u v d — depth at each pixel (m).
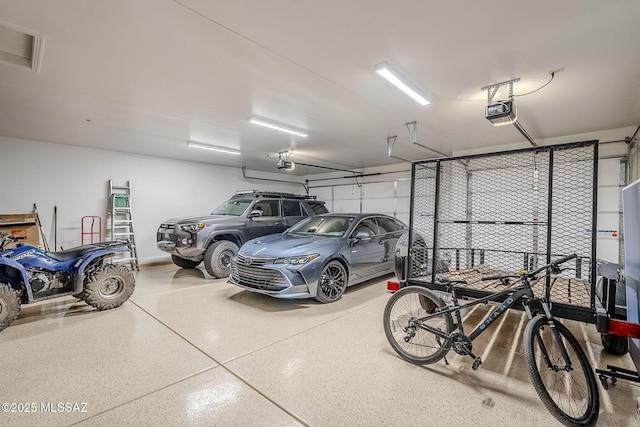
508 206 4.99
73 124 4.66
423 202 3.59
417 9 2.05
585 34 2.30
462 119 4.48
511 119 3.24
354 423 1.80
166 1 1.97
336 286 4.31
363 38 2.42
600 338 3.01
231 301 4.23
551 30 2.27
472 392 2.11
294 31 2.33
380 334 3.10
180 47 2.54
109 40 2.43
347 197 10.16
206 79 3.14
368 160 8.20
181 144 6.09
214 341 2.92
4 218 5.10
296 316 3.62
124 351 2.70
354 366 2.46
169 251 5.81
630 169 4.86
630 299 2.06
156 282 5.39
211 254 5.53
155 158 7.38
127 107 3.95
